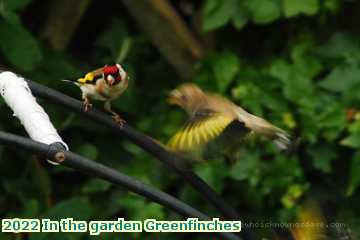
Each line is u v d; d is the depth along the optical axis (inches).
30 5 333.1
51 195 326.3
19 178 321.7
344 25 327.0
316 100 312.5
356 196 319.9
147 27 326.3
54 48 325.7
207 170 307.6
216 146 174.2
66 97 208.8
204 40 331.6
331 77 311.9
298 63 316.8
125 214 322.0
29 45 301.3
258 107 310.8
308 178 323.6
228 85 319.0
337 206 319.3
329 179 321.7
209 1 310.2
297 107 312.2
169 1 337.4
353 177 304.0
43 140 173.9
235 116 180.9
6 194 318.3
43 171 320.5
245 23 307.4
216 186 306.7
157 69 337.1
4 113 314.8
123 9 342.6
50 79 317.4
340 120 308.0
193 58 328.2
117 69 208.1
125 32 333.4
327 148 314.3
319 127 309.1
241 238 210.5
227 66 318.0
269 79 315.0
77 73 318.7
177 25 326.3
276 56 323.9
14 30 299.7
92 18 345.4
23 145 172.2
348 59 314.2
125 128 207.6
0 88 188.4
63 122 321.1
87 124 322.0
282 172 308.7
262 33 328.8
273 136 185.6
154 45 329.4
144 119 327.3
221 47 331.3
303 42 321.7
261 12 304.7
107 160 327.0
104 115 209.2
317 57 319.0
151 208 308.5
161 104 330.3
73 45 341.1
